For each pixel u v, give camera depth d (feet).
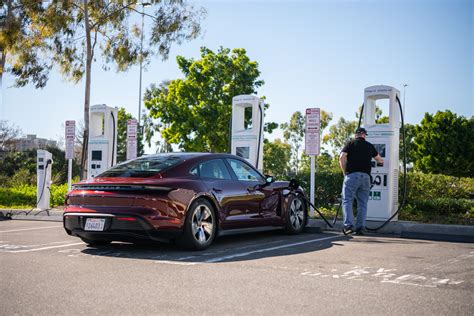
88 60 56.65
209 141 117.29
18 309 12.54
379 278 16.37
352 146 29.37
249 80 119.34
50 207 49.57
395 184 34.40
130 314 12.13
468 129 147.74
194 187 22.70
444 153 148.05
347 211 29.14
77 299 13.55
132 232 21.22
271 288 14.89
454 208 36.47
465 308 12.78
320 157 162.09
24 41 60.90
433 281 15.96
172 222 21.56
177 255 21.26
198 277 16.49
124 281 15.85
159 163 23.56
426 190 41.93
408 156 157.07
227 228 24.29
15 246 24.21
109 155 48.03
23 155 112.27
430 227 28.35
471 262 19.54
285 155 177.17
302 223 29.86
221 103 115.65
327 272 17.37
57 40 59.26
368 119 34.83
